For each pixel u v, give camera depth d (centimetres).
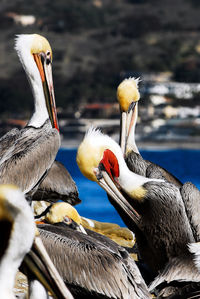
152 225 1076
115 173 1076
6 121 13600
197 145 14275
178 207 1073
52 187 1270
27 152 1127
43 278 595
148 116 14450
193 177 6762
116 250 948
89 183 5175
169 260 1075
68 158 10931
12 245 545
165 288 1012
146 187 1076
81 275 906
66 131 15325
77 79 19475
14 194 544
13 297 545
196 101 15350
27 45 1280
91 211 3462
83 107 17150
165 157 11056
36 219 1099
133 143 1400
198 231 1077
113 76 19862
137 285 901
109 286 898
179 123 14575
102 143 1059
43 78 1277
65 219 1075
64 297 585
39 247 596
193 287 1000
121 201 1062
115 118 16262
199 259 1006
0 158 1132
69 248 918
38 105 1258
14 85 15662
